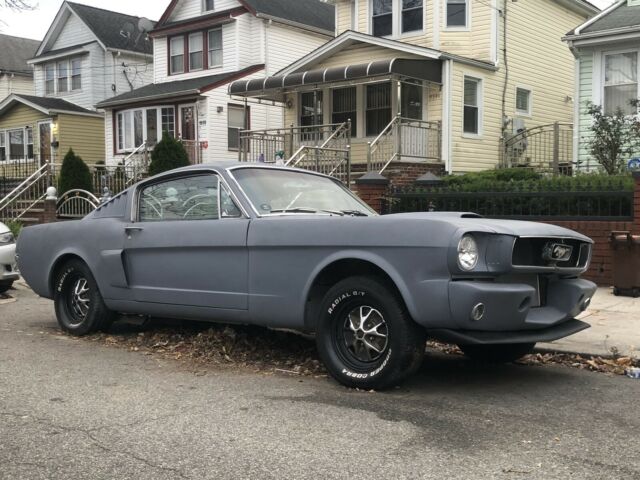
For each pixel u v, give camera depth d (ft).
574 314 17.17
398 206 37.32
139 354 20.29
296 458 11.93
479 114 60.70
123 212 21.54
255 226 17.66
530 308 16.28
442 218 15.25
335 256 16.20
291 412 14.57
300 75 57.57
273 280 17.33
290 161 51.60
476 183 37.27
